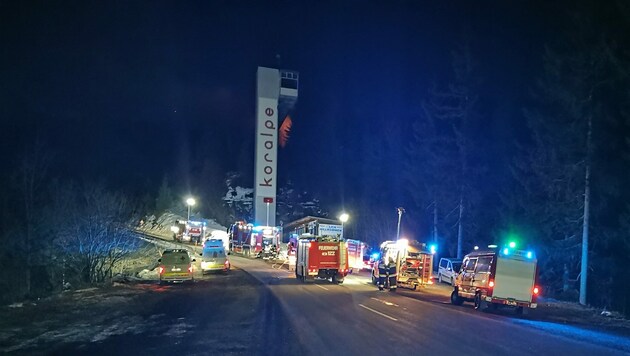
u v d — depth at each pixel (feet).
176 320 54.90
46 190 135.44
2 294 107.86
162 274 104.27
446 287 120.57
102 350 38.81
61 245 123.65
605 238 115.65
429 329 50.70
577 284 127.34
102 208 126.00
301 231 176.86
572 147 111.75
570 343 45.78
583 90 110.01
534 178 134.62
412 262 107.65
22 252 125.49
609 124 111.55
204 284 105.29
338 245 114.42
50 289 109.60
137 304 69.82
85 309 64.28
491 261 75.77
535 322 63.98
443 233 188.03
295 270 129.18
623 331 59.57
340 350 38.93
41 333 46.50
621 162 111.75
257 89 228.84
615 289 117.50
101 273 120.98
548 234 125.70
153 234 264.11
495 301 74.59
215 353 37.68
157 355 37.01
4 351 38.58
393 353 38.14
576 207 114.93
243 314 59.98
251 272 140.56
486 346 42.19
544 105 127.44
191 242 230.27
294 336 44.93
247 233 197.36
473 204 175.63
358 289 101.55
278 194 344.49
